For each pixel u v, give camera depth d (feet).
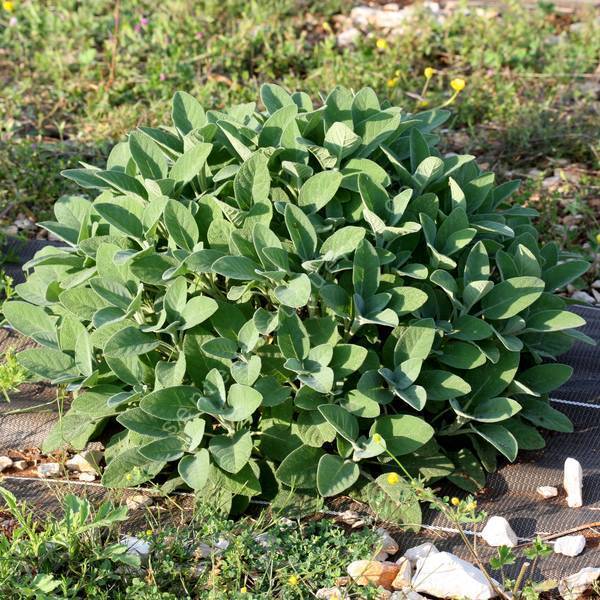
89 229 9.66
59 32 14.15
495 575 8.79
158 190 9.29
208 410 8.96
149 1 15.12
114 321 9.10
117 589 8.75
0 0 15.12
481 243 9.29
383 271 9.31
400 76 12.80
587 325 10.36
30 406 9.75
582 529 8.96
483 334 9.21
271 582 8.66
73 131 12.36
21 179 11.51
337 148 9.32
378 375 9.19
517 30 13.87
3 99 12.69
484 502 9.16
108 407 9.27
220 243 9.26
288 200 9.40
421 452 9.21
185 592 8.72
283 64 13.39
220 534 8.89
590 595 8.70
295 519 9.04
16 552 8.71
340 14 15.31
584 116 12.06
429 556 8.80
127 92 12.70
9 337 10.16
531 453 9.41
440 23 14.43
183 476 8.90
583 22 14.48
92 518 8.98
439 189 9.63
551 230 11.07
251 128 9.57
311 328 9.19
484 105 12.41
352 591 8.73
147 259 9.22
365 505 9.12
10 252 10.82
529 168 11.89
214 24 14.39
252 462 9.14
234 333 9.24
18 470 9.41
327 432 9.10
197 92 12.51
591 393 9.77
